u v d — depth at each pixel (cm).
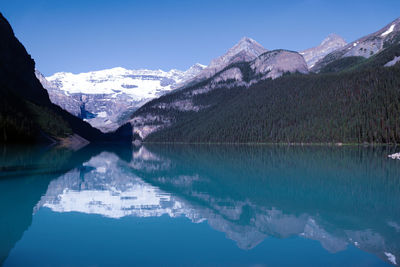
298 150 11856
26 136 13425
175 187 3556
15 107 14988
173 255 1587
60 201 2761
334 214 2350
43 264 1459
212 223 2127
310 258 1547
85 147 15312
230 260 1526
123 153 10875
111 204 2677
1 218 2203
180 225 2075
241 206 2616
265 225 2073
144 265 1463
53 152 9350
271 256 1575
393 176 4334
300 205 2656
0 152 8338
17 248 1652
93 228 2000
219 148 15400
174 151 12825
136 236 1862
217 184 3766
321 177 4281
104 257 1550
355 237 1825
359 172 4759
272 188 3475
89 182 3869
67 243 1733
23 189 3266
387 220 2184
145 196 3028
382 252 1614
